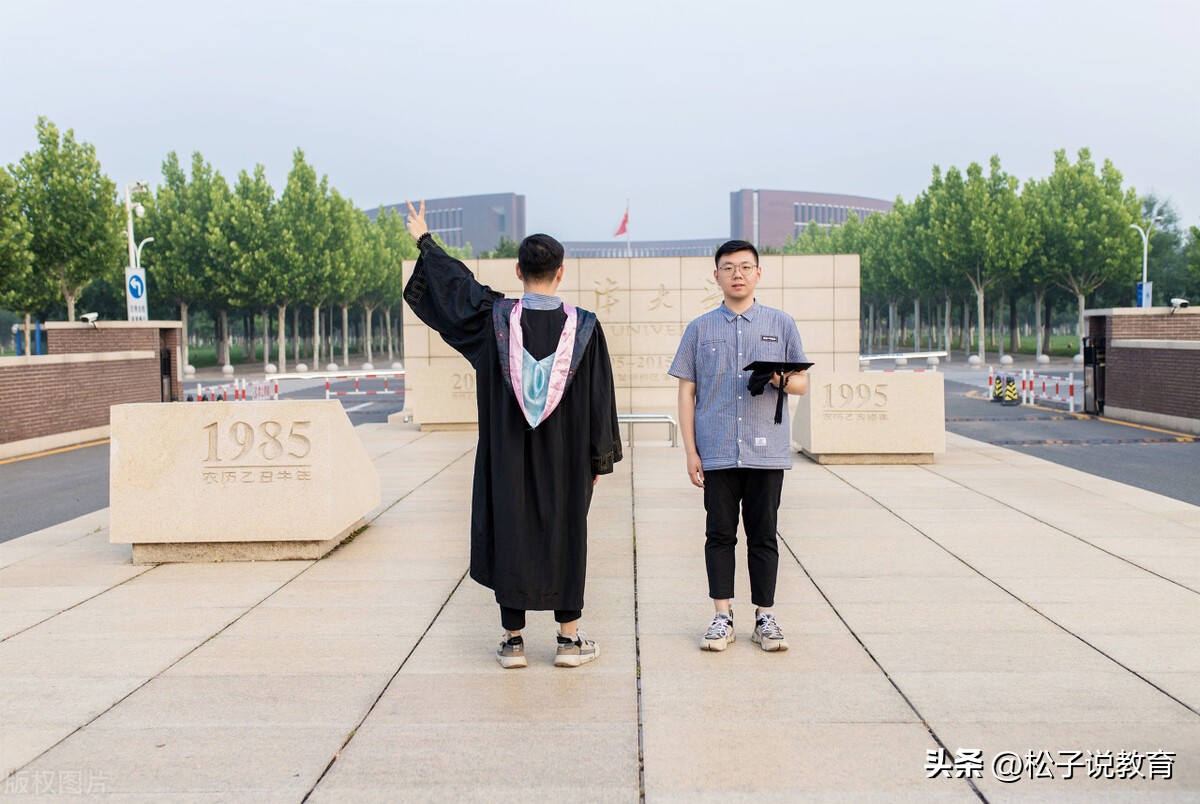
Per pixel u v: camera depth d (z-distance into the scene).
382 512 9.11
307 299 56.03
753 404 4.61
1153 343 18.73
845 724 3.80
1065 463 13.02
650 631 5.16
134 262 33.38
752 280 4.68
